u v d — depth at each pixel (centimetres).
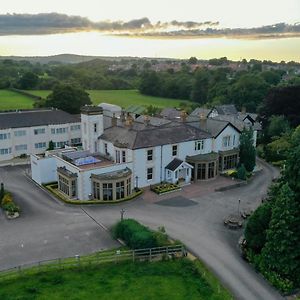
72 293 3094
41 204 5075
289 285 3247
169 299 3056
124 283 3259
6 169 6694
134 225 4000
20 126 7456
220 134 6391
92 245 3972
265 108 9050
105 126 7394
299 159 3588
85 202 5031
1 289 3116
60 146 8012
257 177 6375
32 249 3866
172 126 6278
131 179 5453
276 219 3381
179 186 5719
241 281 3369
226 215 4788
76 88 10631
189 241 4091
